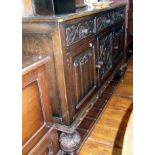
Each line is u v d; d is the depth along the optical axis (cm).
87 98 141
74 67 117
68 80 111
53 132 104
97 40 147
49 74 110
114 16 183
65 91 110
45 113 96
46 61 92
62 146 120
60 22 95
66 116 117
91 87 148
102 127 163
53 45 101
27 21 100
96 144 146
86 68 134
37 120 91
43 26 99
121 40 222
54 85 112
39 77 89
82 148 142
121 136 152
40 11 104
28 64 82
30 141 86
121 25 214
